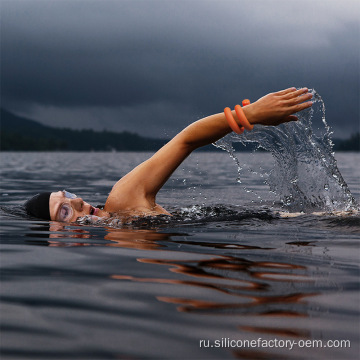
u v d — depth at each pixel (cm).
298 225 308
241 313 144
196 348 121
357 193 597
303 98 282
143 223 317
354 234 275
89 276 185
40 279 181
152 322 137
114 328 133
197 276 183
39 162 2092
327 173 368
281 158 366
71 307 150
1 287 171
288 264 202
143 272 190
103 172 1269
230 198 569
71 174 1152
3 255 222
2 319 140
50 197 341
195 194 620
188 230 291
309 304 152
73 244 247
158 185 339
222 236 270
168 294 161
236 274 185
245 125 284
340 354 118
